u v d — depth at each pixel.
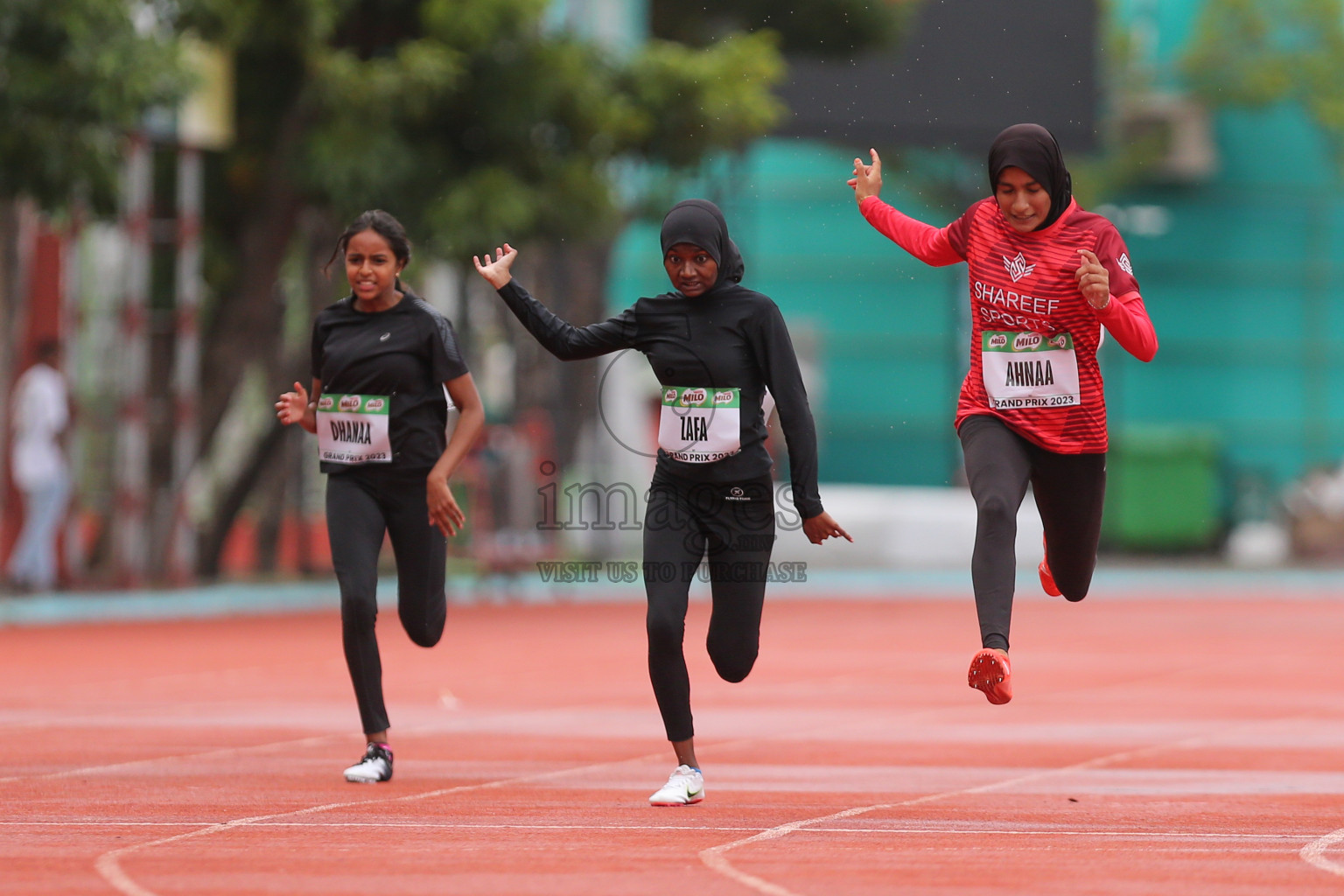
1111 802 21.81
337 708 32.91
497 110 62.09
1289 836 19.02
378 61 60.41
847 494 92.50
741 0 72.88
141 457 61.28
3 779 23.36
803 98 72.94
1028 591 77.12
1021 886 16.05
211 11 57.22
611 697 35.38
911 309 106.94
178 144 60.62
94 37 55.16
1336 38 103.50
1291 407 108.88
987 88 73.75
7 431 62.25
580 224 63.50
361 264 22.80
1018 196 19.08
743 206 95.75
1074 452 19.59
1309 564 95.50
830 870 16.86
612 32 72.81
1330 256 108.94
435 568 23.50
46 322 61.50
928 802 21.69
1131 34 106.06
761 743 28.23
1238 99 104.19
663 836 18.86
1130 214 108.56
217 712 32.12
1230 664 44.00
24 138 55.75
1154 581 83.69
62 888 15.81
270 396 67.56
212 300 67.94
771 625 57.59
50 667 40.81
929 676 40.31
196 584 65.38
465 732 29.45
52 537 59.44
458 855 17.61
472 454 70.44
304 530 74.56
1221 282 108.62
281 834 18.92
